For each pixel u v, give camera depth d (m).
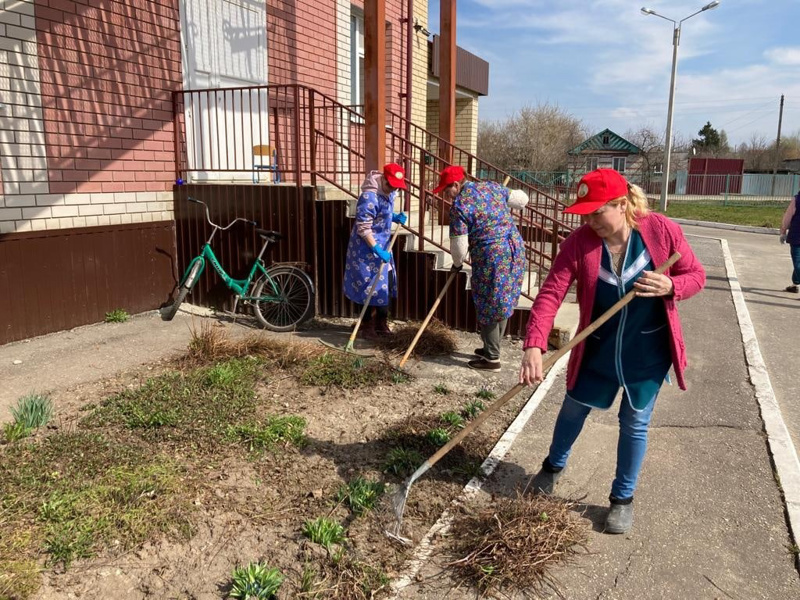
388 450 3.75
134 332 5.99
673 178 38.41
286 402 4.38
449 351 5.73
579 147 46.84
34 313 5.64
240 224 6.79
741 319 7.25
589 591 2.62
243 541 2.85
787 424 4.41
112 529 2.82
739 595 2.60
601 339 2.91
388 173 5.62
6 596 2.40
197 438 3.70
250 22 7.82
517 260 5.15
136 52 6.38
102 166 6.15
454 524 3.03
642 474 3.56
